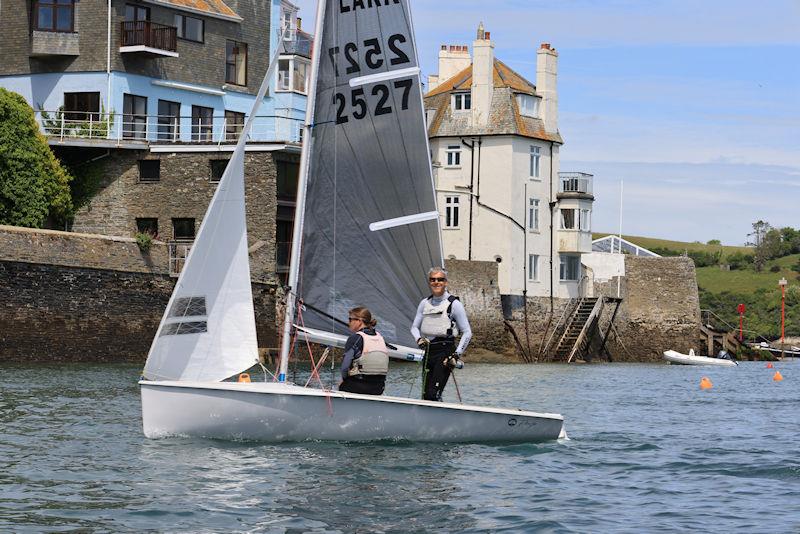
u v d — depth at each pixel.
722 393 43.94
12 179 56.16
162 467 19.72
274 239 62.34
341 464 20.09
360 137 23.30
